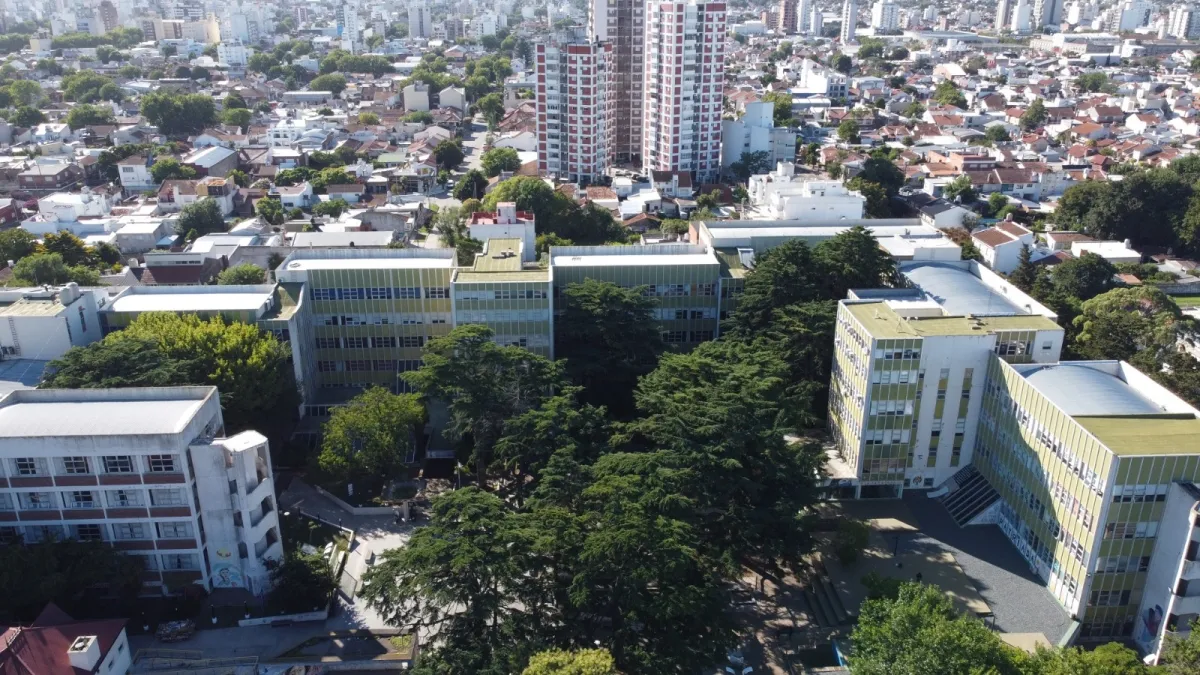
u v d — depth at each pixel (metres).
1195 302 197.38
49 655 86.06
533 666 75.06
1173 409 102.19
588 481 98.94
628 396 137.12
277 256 195.38
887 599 86.38
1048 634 96.69
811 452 110.62
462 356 122.62
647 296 147.75
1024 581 104.88
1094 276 183.50
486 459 128.25
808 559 109.56
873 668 79.06
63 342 124.50
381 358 147.25
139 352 114.88
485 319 139.38
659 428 106.62
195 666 93.31
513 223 167.00
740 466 99.69
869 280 142.25
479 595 85.31
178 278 189.25
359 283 141.88
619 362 134.12
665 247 157.00
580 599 82.12
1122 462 89.94
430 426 139.62
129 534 100.00
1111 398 103.12
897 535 113.25
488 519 88.94
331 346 145.88
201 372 118.06
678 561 85.12
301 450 133.62
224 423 119.06
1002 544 111.50
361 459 117.25
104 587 101.56
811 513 108.25
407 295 143.12
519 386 120.62
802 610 103.50
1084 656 80.06
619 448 120.62
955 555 109.50
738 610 103.44
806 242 154.62
